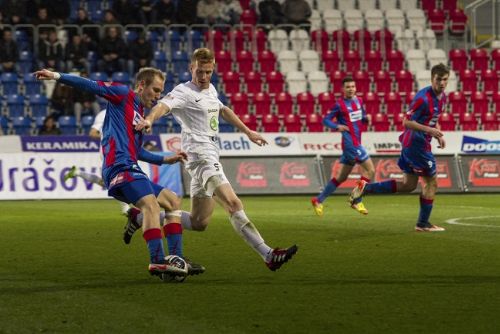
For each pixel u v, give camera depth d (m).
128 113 23.00
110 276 24.30
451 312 18.94
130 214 25.23
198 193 24.84
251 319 18.27
